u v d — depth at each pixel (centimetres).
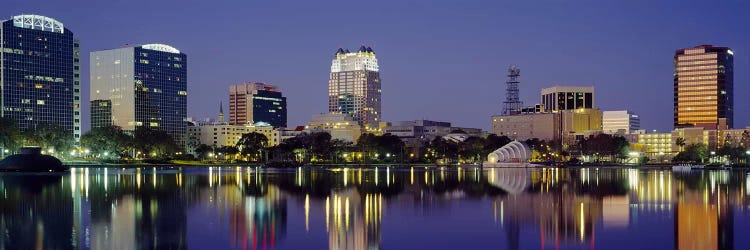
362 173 19925
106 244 5541
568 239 5950
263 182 13988
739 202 9019
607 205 8625
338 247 5562
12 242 5584
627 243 5741
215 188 11831
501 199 9556
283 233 6200
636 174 19362
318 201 9212
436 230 6450
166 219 7075
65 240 5700
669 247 5572
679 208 8256
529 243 5769
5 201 9050
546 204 8781
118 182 13825
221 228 6462
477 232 6338
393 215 7562
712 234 6162
